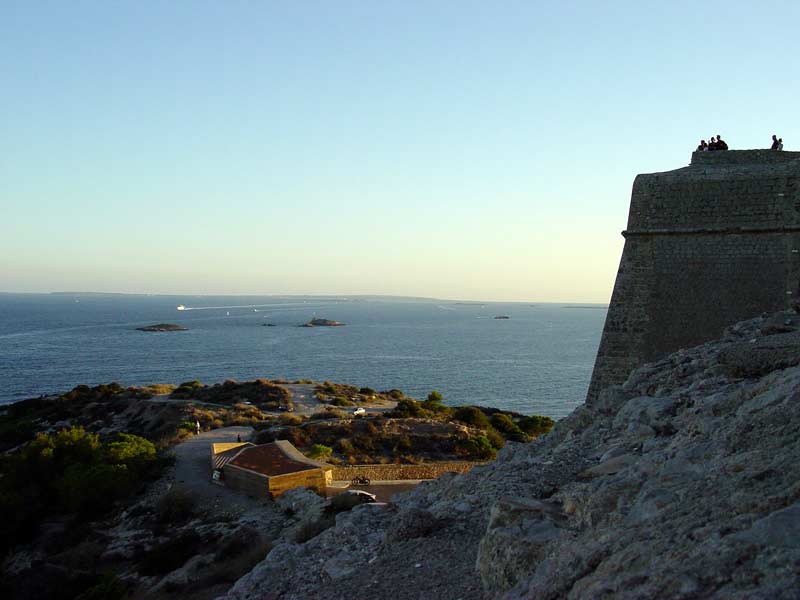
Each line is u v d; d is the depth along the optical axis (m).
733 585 5.41
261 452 46.66
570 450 14.49
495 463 17.23
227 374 159.75
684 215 23.00
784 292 21.22
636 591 5.84
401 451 57.75
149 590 27.52
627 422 14.55
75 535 38.22
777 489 6.87
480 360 198.25
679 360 17.94
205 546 32.56
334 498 31.75
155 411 76.81
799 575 5.12
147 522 39.44
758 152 23.48
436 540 11.95
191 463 51.44
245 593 11.99
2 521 39.22
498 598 8.17
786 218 21.53
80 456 49.53
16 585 30.20
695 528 6.73
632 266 23.64
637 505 8.33
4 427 78.62
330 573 11.70
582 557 7.46
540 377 159.00
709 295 22.28
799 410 9.26
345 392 96.75
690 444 10.27
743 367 14.34
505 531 9.47
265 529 33.44
